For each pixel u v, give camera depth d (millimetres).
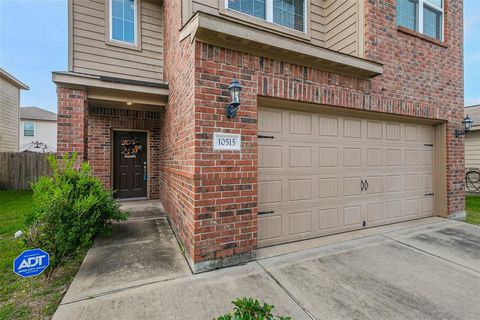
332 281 2713
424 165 5363
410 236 4195
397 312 2197
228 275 2824
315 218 4082
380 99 4348
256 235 3232
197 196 2887
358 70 3918
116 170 7301
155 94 5422
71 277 2789
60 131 4734
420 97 4859
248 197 3184
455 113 5422
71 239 2793
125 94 5406
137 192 7551
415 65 4809
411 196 5172
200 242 2896
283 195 3801
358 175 4508
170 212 4934
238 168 3129
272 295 2428
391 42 4520
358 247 3689
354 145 4461
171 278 2750
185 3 3732
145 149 7629
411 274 2895
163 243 3859
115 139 7293
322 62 3635
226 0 4277
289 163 3844
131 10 6395
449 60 5336
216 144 3004
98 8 5988
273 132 3717
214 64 3014
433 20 5320
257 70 3293
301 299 2369
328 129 4191
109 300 2318
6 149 11773
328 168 4191
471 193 10445
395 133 4941
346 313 2172
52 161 3498
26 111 18438
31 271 2455
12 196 7660
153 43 6559
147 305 2248
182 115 3748
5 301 2328
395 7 4586
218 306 2248
